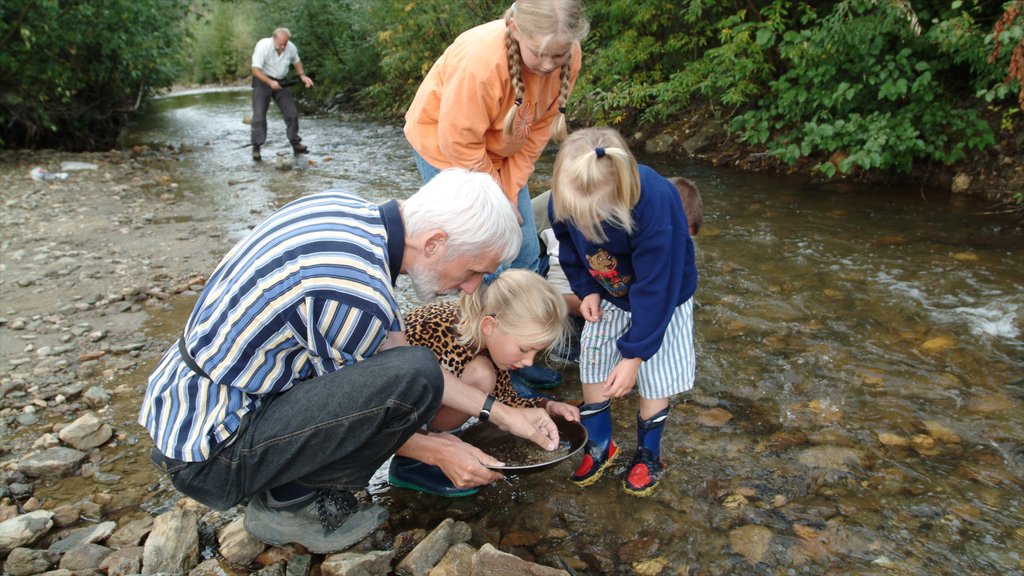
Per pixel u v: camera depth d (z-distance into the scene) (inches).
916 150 210.7
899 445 96.2
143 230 206.4
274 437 69.2
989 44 185.6
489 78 97.0
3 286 160.4
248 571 77.3
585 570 77.4
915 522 82.4
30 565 76.3
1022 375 111.7
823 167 217.3
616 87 291.0
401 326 73.5
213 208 232.4
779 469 92.2
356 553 77.5
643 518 84.8
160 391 71.9
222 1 454.9
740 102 256.5
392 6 449.4
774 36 230.5
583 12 89.2
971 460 92.8
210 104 601.6
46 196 249.1
